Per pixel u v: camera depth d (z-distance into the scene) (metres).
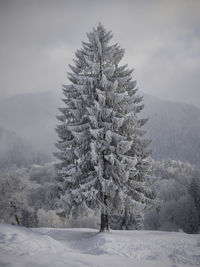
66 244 15.73
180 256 12.04
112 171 17.72
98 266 8.48
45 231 20.08
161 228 68.81
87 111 18.67
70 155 18.95
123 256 12.28
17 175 33.28
